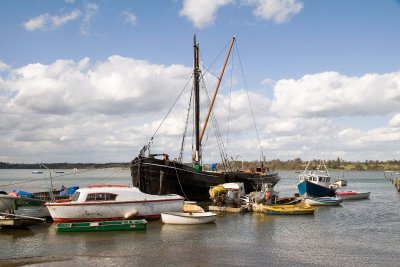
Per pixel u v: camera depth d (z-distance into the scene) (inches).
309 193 2186.3
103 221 1239.5
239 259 867.4
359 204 2204.7
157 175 1781.5
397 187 3580.2
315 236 1141.1
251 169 2536.9
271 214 1576.0
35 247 969.5
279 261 853.8
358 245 1021.8
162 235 1119.6
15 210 1318.9
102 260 854.5
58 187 3732.8
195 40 2183.8
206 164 2293.3
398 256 906.7
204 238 1087.0
